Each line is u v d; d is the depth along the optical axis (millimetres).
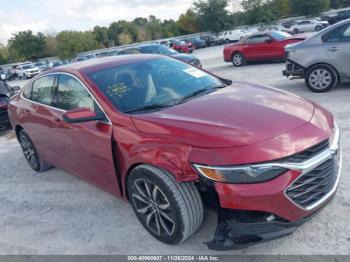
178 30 75312
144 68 4250
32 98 5145
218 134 2906
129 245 3496
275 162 2730
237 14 62875
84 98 3957
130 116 3436
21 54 69875
